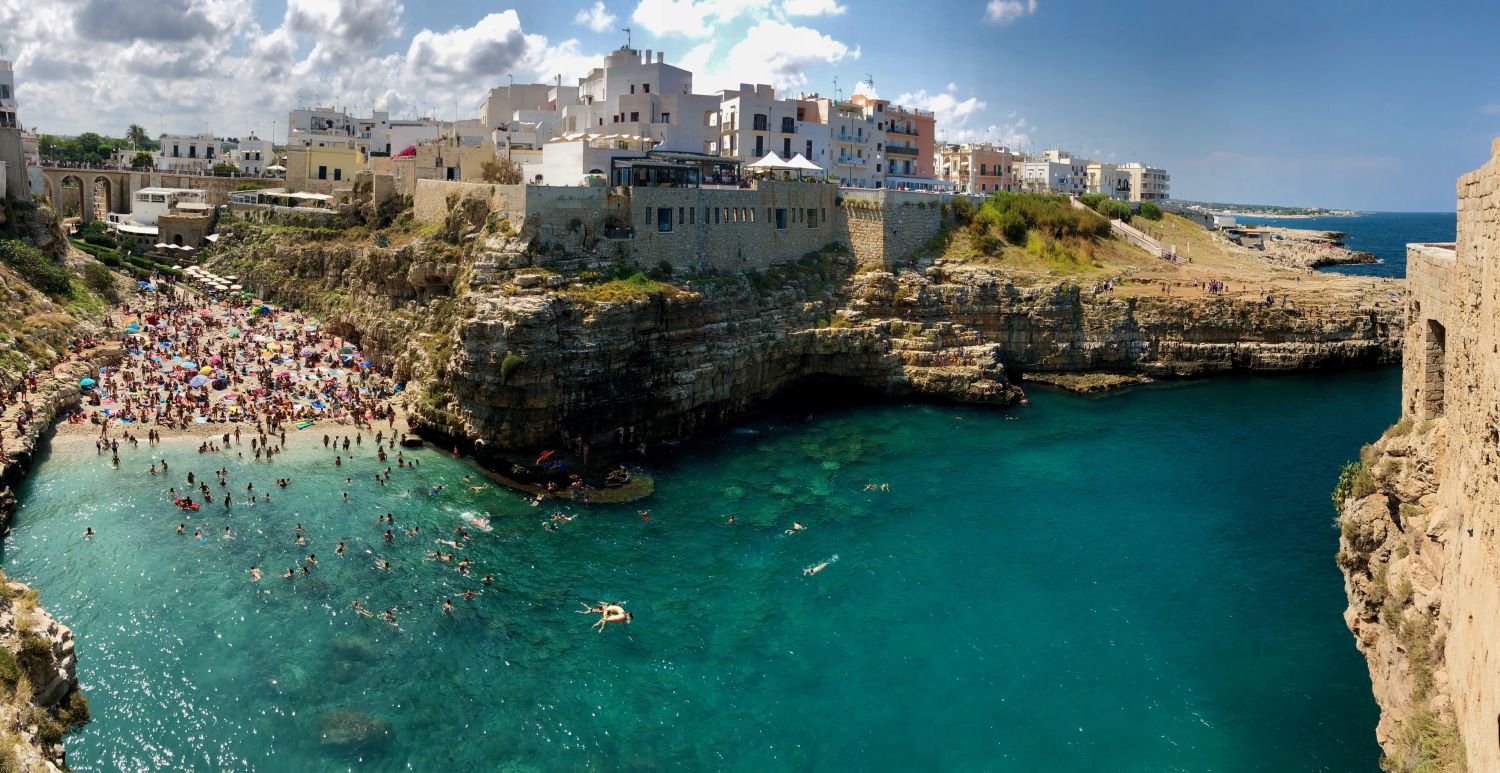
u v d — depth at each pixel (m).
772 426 89.00
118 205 172.88
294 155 159.12
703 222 96.12
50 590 53.09
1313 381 108.69
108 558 57.06
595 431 79.31
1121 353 108.88
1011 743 43.66
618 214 89.69
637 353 82.19
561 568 59.06
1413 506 37.19
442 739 43.12
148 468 70.94
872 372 99.12
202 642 49.22
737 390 90.88
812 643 51.59
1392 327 115.25
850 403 97.69
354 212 127.06
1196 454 82.38
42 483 67.12
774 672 48.97
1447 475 34.44
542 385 74.31
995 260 115.56
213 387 89.81
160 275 137.88
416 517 65.19
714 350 87.69
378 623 51.91
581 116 143.00
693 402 85.44
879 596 56.53
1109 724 44.88
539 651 50.16
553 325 74.94
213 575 55.94
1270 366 111.44
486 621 52.66
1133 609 55.34
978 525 66.75
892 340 100.31
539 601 55.09
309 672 47.34
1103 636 52.41
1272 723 44.72
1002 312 107.12
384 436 80.62
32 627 40.56
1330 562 61.31
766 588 57.31
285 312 120.69
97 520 62.03
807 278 104.69
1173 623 53.81
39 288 100.81
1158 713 45.66
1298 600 56.31
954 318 106.25
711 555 61.38
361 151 170.88
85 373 87.88
